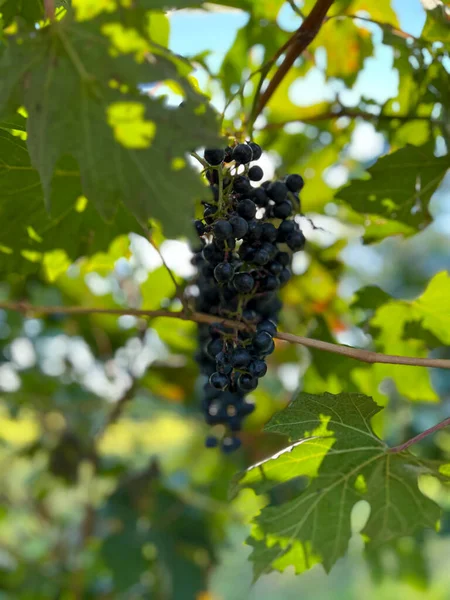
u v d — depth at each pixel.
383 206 0.47
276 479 0.38
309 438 0.37
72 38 0.27
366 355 0.36
